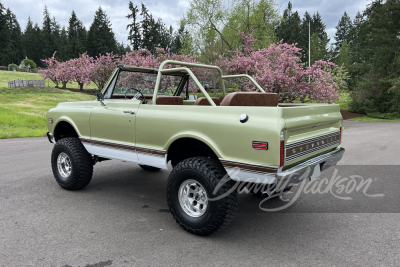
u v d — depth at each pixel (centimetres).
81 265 263
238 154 289
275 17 2922
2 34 8375
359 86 2823
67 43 9338
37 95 3055
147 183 526
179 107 338
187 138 334
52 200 434
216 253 286
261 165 275
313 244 304
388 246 298
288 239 316
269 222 363
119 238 315
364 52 3041
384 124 2011
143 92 463
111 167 648
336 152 373
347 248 295
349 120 2403
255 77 1625
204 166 306
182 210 328
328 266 262
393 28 2814
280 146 266
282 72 1580
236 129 289
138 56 2586
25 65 7819
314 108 329
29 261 268
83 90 4134
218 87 747
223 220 299
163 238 317
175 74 482
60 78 4153
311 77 1608
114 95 439
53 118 498
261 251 290
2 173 589
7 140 1123
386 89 2755
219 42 2858
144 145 371
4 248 292
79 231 331
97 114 427
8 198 440
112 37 8812
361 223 356
